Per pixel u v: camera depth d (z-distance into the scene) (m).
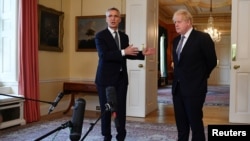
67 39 5.70
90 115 5.03
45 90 5.13
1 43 4.41
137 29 5.02
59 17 5.41
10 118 4.05
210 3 9.47
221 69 13.57
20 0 4.26
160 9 10.41
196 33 2.43
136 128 4.01
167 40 12.58
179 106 2.56
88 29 5.59
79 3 5.69
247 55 4.41
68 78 5.75
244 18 4.41
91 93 5.30
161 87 11.15
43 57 5.05
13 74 4.34
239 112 4.48
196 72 2.42
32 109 4.41
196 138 2.43
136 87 5.01
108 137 2.75
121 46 2.76
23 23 4.30
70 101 5.46
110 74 2.66
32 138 3.43
